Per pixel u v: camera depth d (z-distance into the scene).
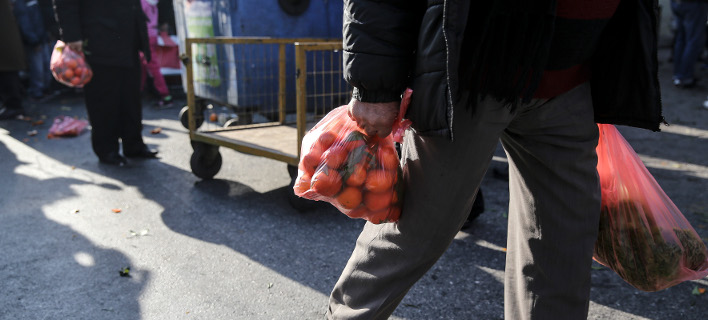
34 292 2.57
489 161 1.38
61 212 3.62
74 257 2.95
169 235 3.26
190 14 5.27
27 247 3.07
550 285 1.47
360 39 1.23
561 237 1.44
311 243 3.17
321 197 1.48
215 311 2.43
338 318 1.60
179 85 8.91
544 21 1.20
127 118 4.85
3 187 4.15
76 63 4.30
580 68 1.38
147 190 4.09
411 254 1.46
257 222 3.47
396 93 1.29
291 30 4.94
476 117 1.29
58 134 5.86
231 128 4.47
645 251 1.68
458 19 1.15
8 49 6.55
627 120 1.44
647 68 1.37
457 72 1.20
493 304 2.51
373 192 1.42
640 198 1.70
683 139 5.69
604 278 2.73
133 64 4.63
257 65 4.82
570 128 1.40
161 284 2.67
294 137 4.20
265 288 2.64
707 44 10.00
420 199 1.40
